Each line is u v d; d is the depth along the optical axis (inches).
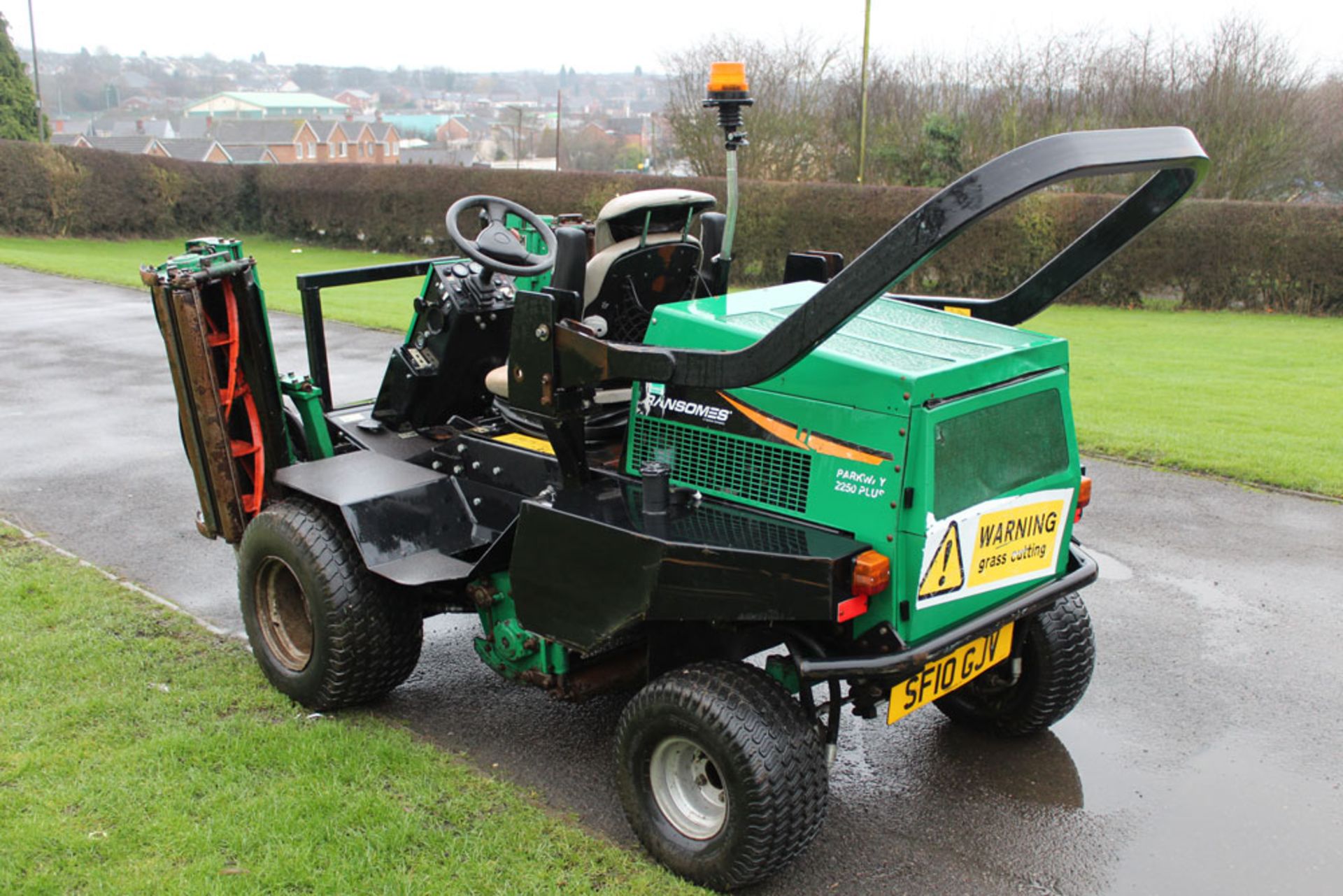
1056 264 152.6
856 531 120.3
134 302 589.3
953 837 139.0
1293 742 163.5
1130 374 447.5
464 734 159.6
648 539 122.0
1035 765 156.9
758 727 118.3
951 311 161.9
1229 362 482.6
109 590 204.2
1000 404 126.1
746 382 119.2
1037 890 128.7
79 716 156.8
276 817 133.3
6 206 987.3
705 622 136.4
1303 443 325.4
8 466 288.4
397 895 120.6
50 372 407.5
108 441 314.2
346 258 956.0
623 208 146.7
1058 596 137.5
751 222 812.0
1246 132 814.5
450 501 161.0
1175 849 137.2
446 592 162.4
